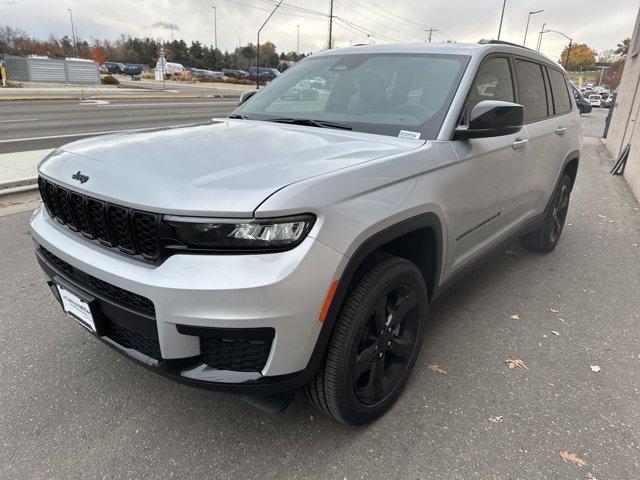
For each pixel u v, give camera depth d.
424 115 2.86
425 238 2.67
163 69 48.44
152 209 1.88
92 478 2.18
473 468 2.29
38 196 6.29
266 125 3.02
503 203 3.49
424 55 3.25
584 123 24.67
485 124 2.67
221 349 1.97
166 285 1.84
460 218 2.88
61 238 2.33
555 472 2.28
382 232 2.20
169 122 16.39
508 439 2.48
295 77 3.65
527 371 3.06
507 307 3.90
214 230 1.82
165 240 1.89
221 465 2.27
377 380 2.49
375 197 2.19
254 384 1.96
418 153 2.53
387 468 2.28
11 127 13.46
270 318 1.85
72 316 2.46
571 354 3.27
